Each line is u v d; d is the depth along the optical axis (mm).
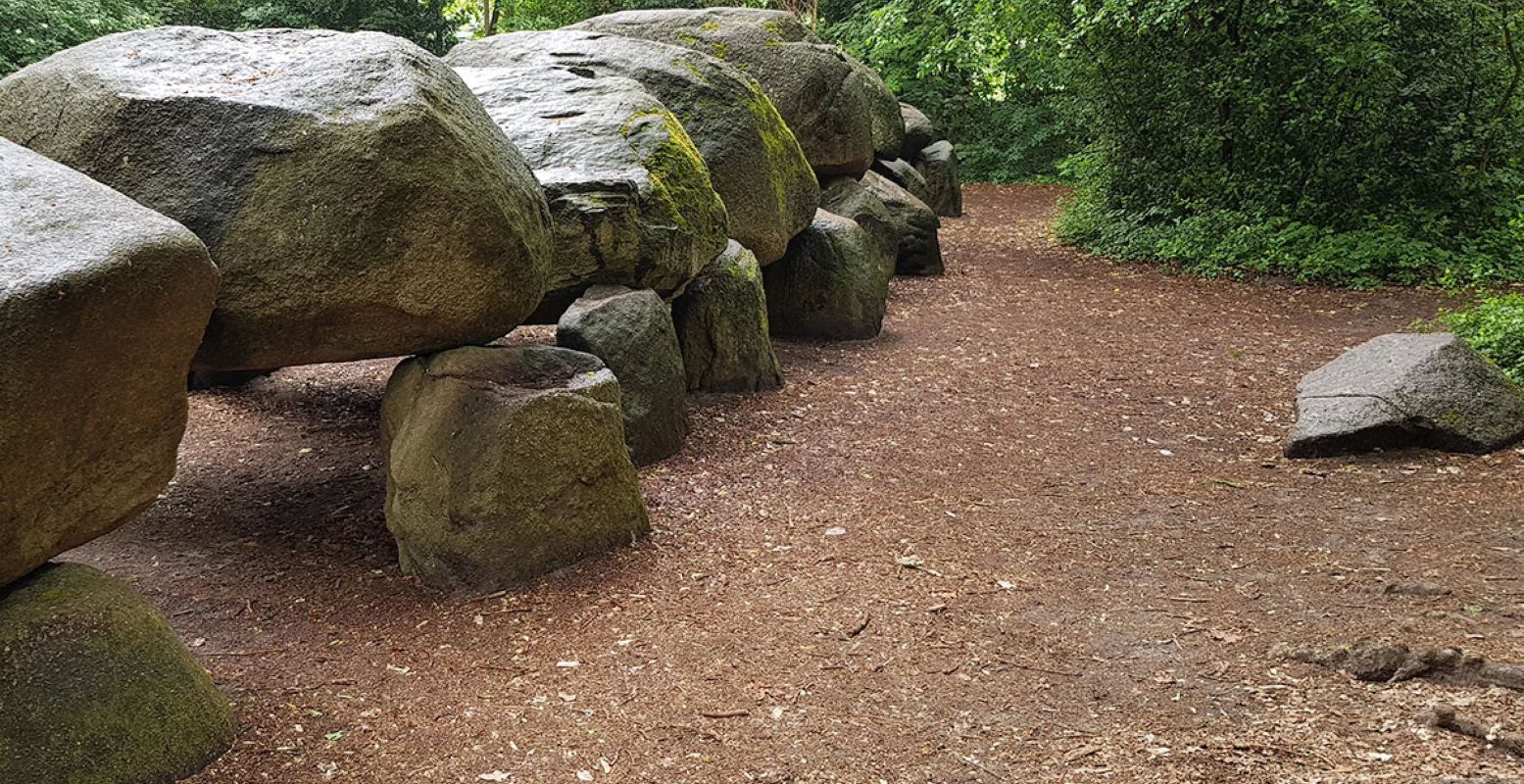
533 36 7805
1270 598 4035
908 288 10734
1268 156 12281
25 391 2604
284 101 3797
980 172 22172
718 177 7336
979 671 3502
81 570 2957
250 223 3764
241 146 3775
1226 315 9727
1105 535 4707
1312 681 3375
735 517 4824
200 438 5828
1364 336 8805
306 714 3203
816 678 3447
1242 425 6465
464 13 24750
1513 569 4207
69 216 2816
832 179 10617
